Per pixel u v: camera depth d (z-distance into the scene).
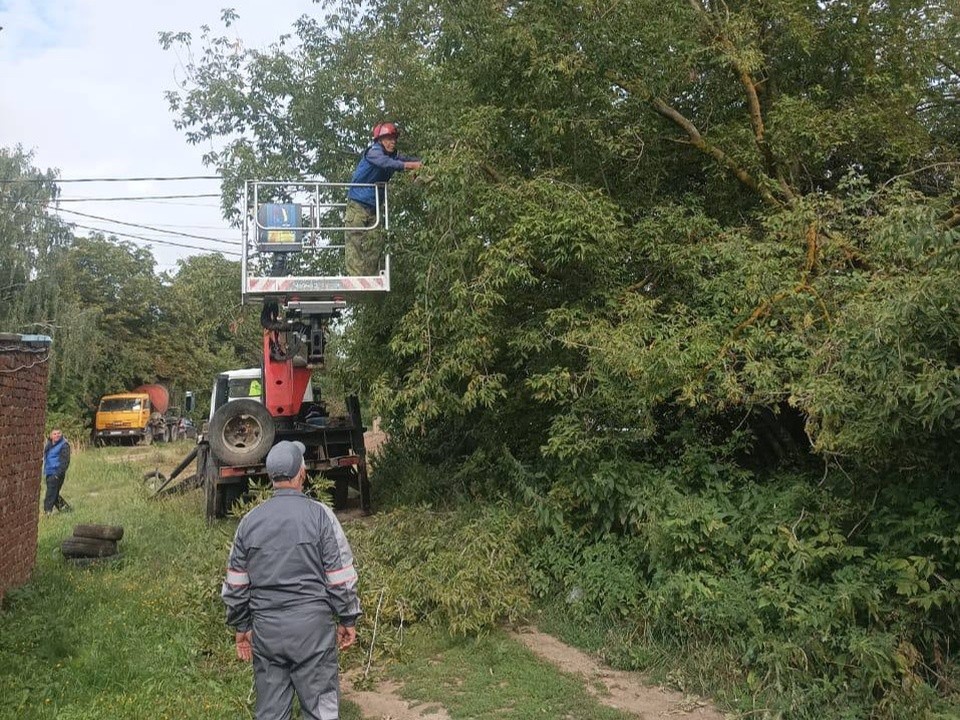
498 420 9.39
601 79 8.55
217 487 11.59
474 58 8.70
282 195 11.00
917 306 4.61
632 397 6.97
